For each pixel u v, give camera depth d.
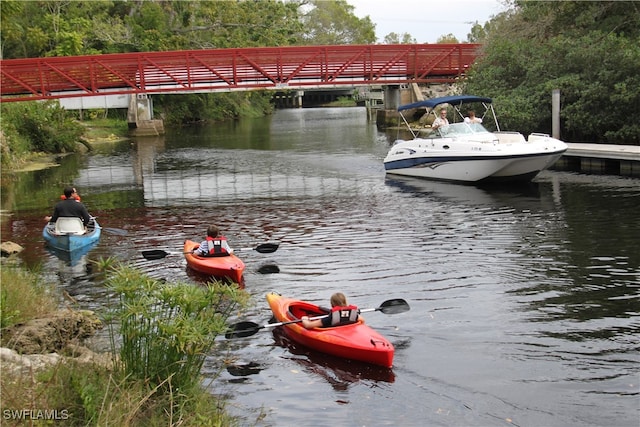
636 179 25.06
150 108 56.44
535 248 15.83
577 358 9.79
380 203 22.38
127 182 29.34
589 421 8.14
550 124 32.94
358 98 116.88
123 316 7.77
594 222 18.25
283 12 67.31
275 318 11.62
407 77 47.28
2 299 10.24
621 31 32.56
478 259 15.05
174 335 7.65
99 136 52.75
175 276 14.37
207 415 7.64
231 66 45.34
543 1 35.03
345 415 8.44
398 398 8.84
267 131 57.81
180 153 40.84
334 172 30.36
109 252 16.80
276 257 15.81
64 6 63.84
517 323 11.16
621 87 27.88
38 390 7.19
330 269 14.66
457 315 11.61
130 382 7.61
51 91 44.25
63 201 17.84
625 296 12.28
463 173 25.33
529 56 34.03
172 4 69.00
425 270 14.34
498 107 31.92
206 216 21.19
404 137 46.88
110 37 62.16
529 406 8.52
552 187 24.14
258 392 9.08
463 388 9.04
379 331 11.01
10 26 54.97
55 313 10.88
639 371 9.34
